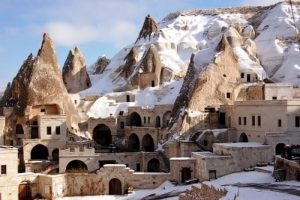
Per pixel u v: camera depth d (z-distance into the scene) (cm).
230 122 9919
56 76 11450
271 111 8475
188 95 10944
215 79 11106
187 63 15250
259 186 5484
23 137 10650
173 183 7969
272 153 7862
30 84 11069
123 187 8169
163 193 7044
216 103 10944
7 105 11375
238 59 13362
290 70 13288
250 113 9050
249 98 11138
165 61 15025
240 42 14425
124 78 15650
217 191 4988
